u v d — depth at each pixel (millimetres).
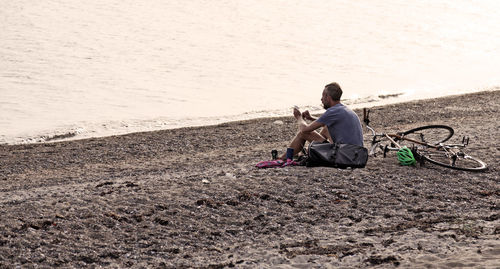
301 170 10156
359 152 10195
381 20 56344
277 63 36031
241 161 13641
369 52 40594
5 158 15805
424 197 9016
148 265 6719
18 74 31312
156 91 28062
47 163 15133
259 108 24406
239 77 31672
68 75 31484
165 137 18125
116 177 12477
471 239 7234
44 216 7871
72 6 56750
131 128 20922
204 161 14008
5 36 42719
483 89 28422
